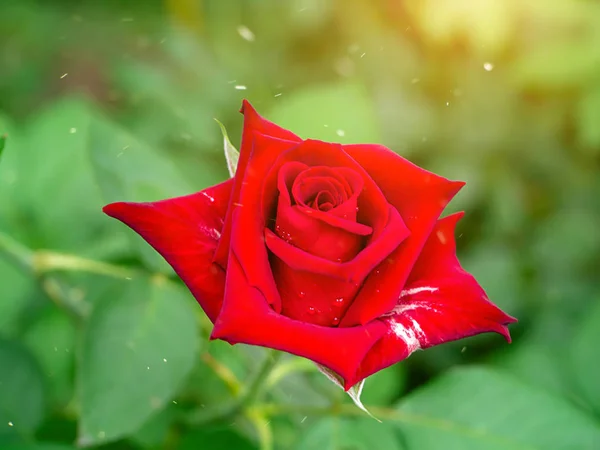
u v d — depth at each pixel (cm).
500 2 73
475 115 73
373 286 27
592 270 66
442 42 77
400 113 71
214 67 63
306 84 75
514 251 68
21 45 82
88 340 34
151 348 34
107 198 36
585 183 72
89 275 42
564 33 75
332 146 27
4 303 45
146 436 40
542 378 50
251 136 28
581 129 69
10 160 45
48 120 46
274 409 37
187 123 57
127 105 64
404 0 80
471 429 36
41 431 42
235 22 80
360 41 80
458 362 57
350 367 25
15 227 43
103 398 33
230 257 26
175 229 27
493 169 71
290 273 27
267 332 26
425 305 28
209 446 40
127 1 86
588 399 40
